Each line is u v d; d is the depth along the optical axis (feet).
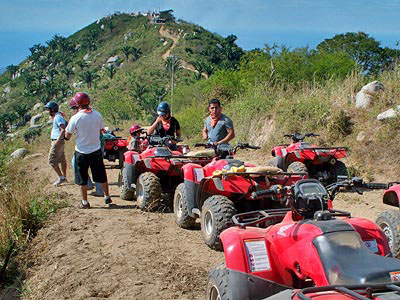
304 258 12.60
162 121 33.22
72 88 522.88
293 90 65.82
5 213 28.40
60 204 31.76
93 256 22.21
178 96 118.32
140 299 17.63
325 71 76.74
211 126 29.19
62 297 19.04
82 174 30.55
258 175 21.93
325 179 36.24
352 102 53.31
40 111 513.86
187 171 25.25
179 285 18.47
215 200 21.80
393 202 20.25
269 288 13.65
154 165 29.04
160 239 24.23
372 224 14.75
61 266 21.93
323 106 53.93
